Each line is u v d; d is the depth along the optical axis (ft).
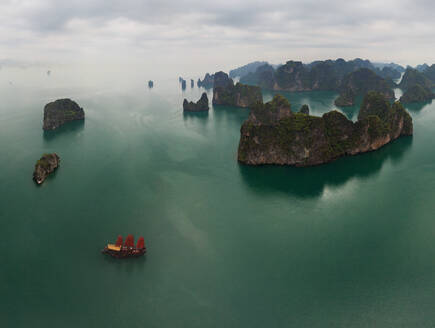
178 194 374.63
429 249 273.13
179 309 211.41
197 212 333.83
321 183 406.82
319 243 282.36
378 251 271.49
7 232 293.64
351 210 339.57
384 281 237.25
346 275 243.19
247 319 204.54
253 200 362.53
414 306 215.10
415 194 372.99
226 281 236.02
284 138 458.50
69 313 208.23
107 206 343.87
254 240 286.25
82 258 258.98
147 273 243.19
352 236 292.81
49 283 232.53
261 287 230.68
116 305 214.48
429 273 245.04
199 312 209.15
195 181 411.13
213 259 259.80
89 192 377.09
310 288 230.07
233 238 288.92
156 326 199.21
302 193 379.55
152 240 283.38
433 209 338.13
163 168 455.22
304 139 451.53
